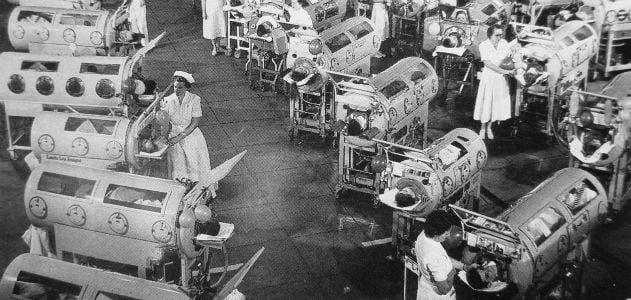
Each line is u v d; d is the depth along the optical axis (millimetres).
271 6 16047
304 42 13859
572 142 11023
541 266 8688
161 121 11039
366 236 11336
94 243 9289
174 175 11695
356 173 12367
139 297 7711
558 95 13609
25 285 8062
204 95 16375
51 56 13234
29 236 9750
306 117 14367
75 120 11453
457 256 9086
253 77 17281
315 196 12492
